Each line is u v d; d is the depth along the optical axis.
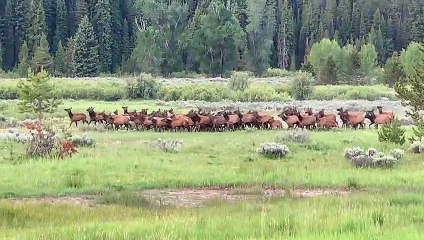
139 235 37.25
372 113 146.50
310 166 81.31
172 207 54.34
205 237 36.47
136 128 141.12
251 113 145.25
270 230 38.56
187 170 76.56
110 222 43.00
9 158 85.12
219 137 122.19
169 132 134.88
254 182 70.44
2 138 110.38
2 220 45.69
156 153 92.94
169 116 149.62
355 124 145.25
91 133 130.38
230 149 100.44
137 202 56.97
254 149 100.19
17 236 37.66
